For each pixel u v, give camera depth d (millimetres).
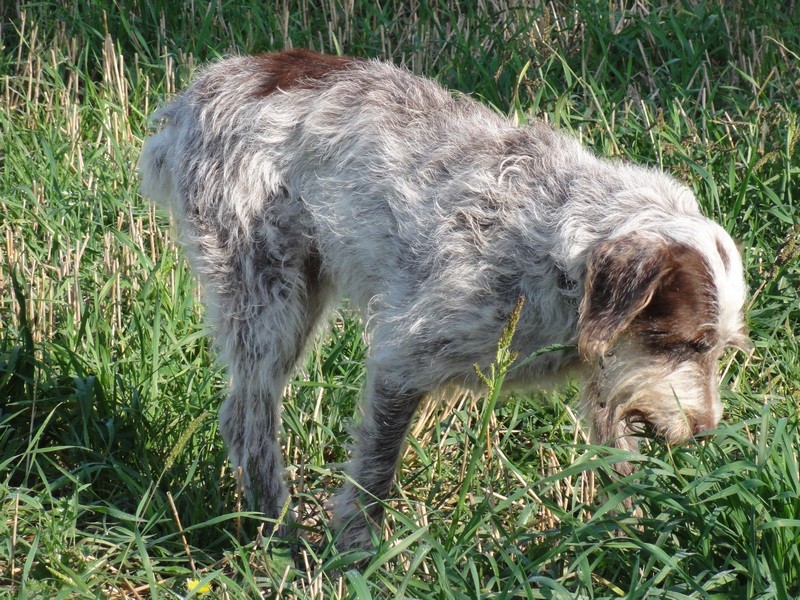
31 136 7285
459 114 4703
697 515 3844
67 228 6332
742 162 6352
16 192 6719
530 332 4207
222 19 8398
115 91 7773
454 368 4387
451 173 4445
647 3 8438
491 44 8016
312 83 4934
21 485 4695
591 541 4008
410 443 4891
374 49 8102
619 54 7941
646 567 3727
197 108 5086
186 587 4219
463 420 4941
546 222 4172
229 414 4961
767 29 7719
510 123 4730
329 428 5188
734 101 6816
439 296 4297
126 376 5367
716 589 3777
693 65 7422
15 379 5188
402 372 4465
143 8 8703
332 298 5191
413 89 4824
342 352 5699
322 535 4863
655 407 4043
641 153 6523
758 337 5395
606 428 4305
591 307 3770
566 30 7977
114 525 4645
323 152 4766
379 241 4570
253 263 4926
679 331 3906
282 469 4926
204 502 4789
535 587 3914
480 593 3752
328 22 8375
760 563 3660
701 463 4059
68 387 5160
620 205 4113
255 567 4324
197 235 5035
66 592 3871
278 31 8242
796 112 6828
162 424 5109
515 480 4750
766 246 5887
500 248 4211
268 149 4871
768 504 3838
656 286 3783
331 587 4031
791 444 4070
